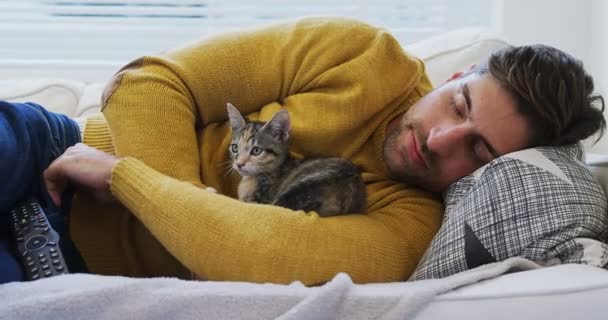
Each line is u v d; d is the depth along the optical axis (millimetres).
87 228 1233
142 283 866
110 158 1187
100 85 1878
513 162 1122
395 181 1356
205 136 1363
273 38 1395
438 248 1114
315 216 1083
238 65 1326
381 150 1379
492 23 2309
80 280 900
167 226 1047
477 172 1198
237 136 1360
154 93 1233
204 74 1293
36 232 1058
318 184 1219
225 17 2375
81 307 828
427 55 1798
